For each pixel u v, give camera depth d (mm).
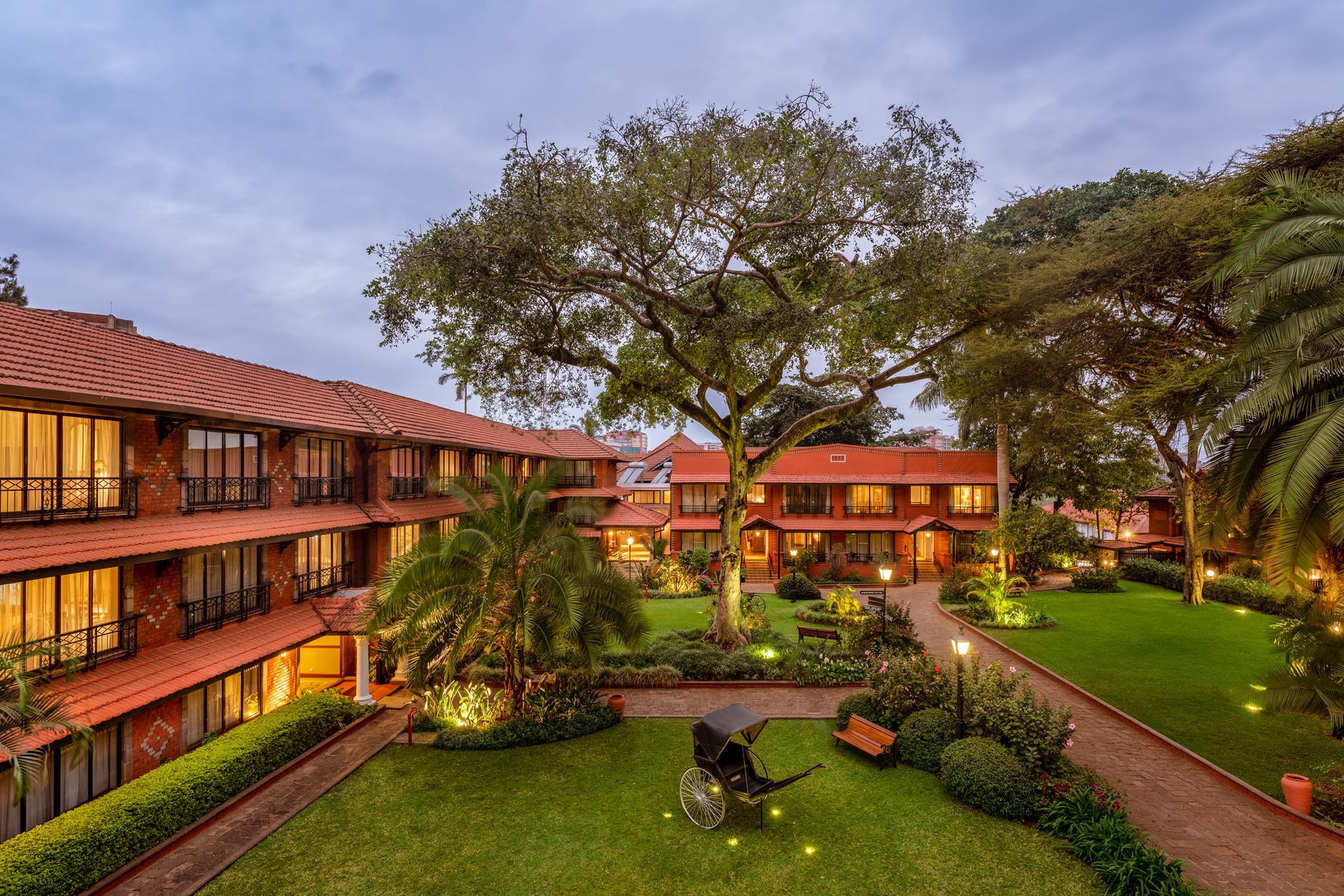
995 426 32781
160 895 8203
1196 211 16094
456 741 12812
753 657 17703
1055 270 18828
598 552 15211
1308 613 10414
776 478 37156
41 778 8891
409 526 22109
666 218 16953
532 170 14852
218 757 10711
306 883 8523
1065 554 31438
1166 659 18516
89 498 11602
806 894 8289
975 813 10203
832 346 21297
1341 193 9820
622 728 13922
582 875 8727
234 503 15195
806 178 16297
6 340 11133
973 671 12930
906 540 37656
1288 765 11883
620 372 19438
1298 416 9688
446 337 18516
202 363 16266
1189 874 8570
